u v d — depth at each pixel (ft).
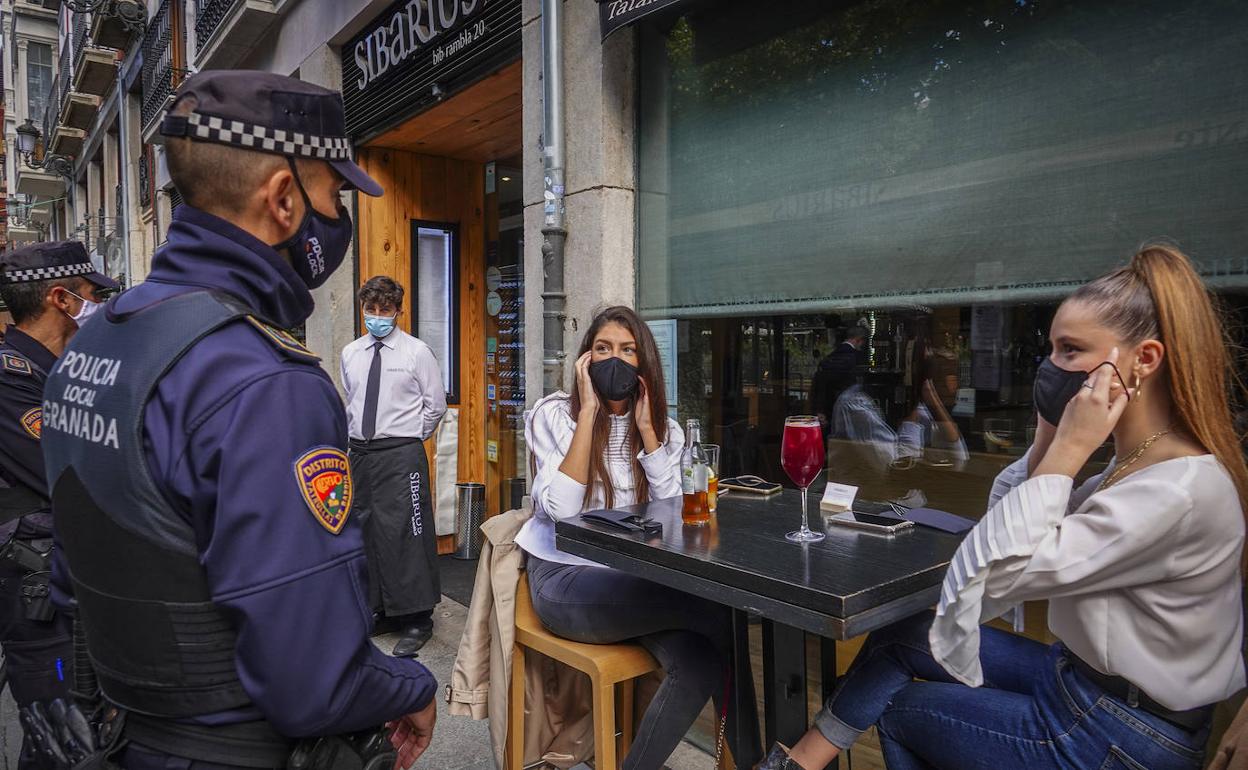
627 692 7.60
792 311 8.74
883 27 7.73
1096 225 6.27
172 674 3.01
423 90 13.92
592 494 7.27
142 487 2.93
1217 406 4.09
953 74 7.18
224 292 3.25
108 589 3.08
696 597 6.18
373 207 16.83
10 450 6.26
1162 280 4.14
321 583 3.00
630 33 10.06
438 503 17.08
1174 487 3.84
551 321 10.61
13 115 77.92
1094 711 4.19
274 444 2.95
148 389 2.96
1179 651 3.97
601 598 6.17
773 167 8.86
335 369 16.81
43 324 7.19
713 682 6.25
